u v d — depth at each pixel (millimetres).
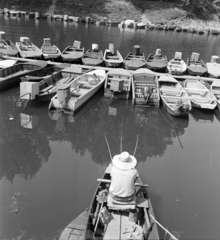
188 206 8688
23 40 25266
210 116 15906
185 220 8094
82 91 16344
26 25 41938
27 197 8625
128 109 15992
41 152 11281
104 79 17688
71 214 8047
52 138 12500
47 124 13656
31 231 7418
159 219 8070
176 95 16844
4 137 12133
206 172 10633
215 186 9789
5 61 19312
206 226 7930
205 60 30375
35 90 14289
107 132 13453
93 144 12273
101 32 42000
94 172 10117
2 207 8180
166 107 15305
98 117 14883
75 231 7082
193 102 15578
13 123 13398
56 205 8367
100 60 22062
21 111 14578
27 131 12828
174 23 55469
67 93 14117
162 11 56844
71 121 14234
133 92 16328
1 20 44062
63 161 10734
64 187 9180
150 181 9812
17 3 52469
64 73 18422
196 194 9289
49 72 19188
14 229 7457
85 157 11141
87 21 49969
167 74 20281
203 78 20141
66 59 22062
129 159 7168
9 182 9281
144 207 7297
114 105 16344
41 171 10000
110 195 7336
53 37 35375
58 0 54062
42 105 15336
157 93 16516
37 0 53250
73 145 12047
